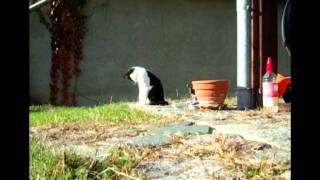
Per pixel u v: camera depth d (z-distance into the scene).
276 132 3.75
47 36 10.41
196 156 3.03
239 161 2.75
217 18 11.23
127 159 2.88
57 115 6.33
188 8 11.07
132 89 10.76
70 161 2.65
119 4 10.74
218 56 11.24
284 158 2.79
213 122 4.88
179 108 6.97
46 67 10.40
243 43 6.47
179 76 11.02
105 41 10.67
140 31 10.84
